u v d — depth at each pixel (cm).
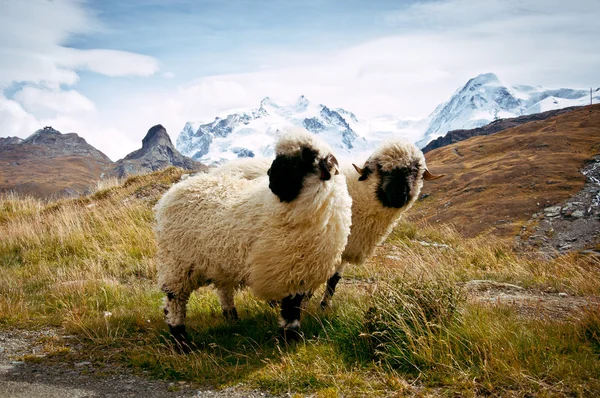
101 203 1689
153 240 1204
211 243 607
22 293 865
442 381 477
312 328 640
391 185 773
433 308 569
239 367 537
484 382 462
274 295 607
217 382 508
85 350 618
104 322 703
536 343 523
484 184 7106
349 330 574
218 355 581
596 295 824
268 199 585
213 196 625
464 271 1026
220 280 644
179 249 624
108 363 575
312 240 579
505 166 7962
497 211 5634
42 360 582
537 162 7531
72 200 1819
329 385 482
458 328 541
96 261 1112
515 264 1113
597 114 10819
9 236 1291
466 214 5834
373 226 802
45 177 13800
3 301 795
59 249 1198
